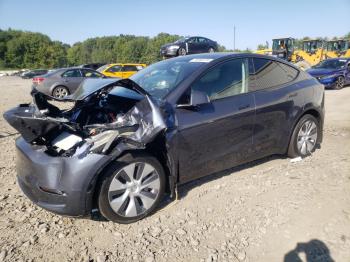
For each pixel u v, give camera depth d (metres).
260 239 3.09
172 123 3.46
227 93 3.98
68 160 3.05
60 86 14.03
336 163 4.79
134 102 3.60
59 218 3.46
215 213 3.53
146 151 3.48
